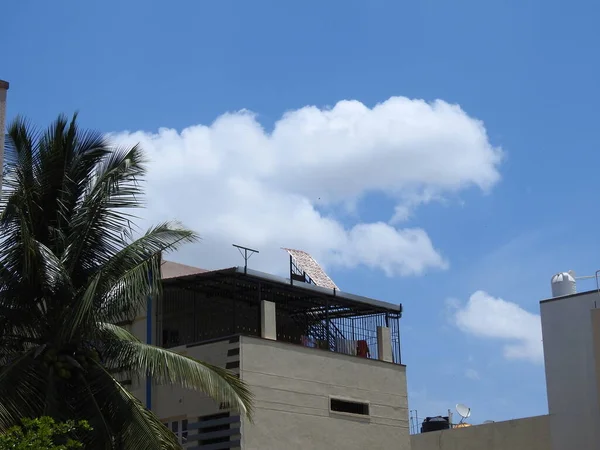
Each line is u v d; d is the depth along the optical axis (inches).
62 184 1017.5
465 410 1828.2
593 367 1485.0
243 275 1230.9
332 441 1267.2
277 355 1240.2
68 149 1022.4
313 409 1258.0
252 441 1185.4
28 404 956.0
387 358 1382.9
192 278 1252.5
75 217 1010.1
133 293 991.0
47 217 1021.8
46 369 979.9
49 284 983.0
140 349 1009.5
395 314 1411.2
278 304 1354.6
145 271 995.3
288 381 1242.0
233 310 1259.2
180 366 1004.6
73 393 994.1
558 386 1518.2
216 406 1206.9
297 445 1227.9
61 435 932.0
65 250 998.4
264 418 1202.6
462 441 1696.6
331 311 1395.2
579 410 1489.9
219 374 1023.0
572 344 1514.5
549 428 1581.0
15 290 980.6
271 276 1258.6
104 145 1039.6
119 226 1011.9
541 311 1558.8
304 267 1338.6
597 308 1438.2
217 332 1315.2
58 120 1020.5
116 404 989.8
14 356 1008.9
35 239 994.7
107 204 1005.2
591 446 1467.8
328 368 1293.1
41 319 1001.5
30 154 1010.7
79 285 1008.2
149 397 1264.8
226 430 1193.4
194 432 1217.4
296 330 1381.6
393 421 1348.4
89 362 1003.9
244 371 1198.3
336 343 1359.5
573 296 1525.6
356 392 1315.2
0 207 975.6
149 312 1279.5
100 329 1012.5
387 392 1355.8
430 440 1733.5
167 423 1247.5
